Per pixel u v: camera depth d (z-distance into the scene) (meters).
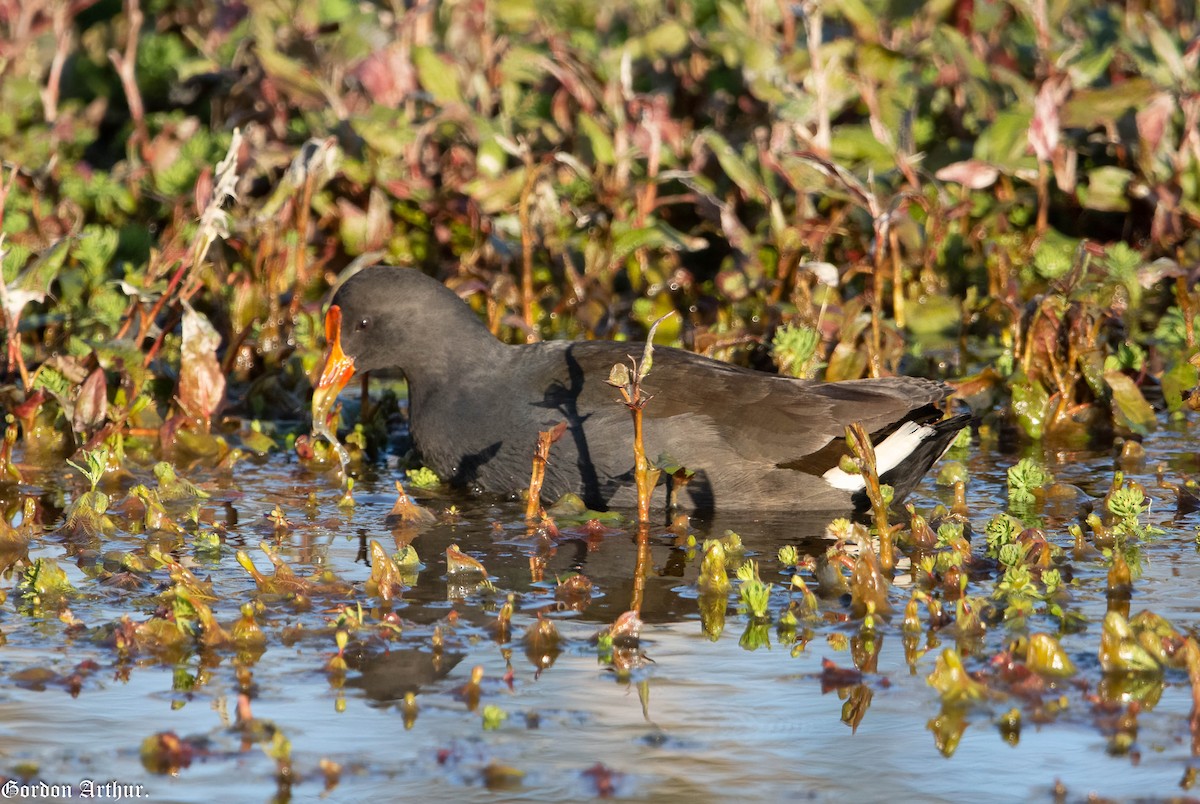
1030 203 15.20
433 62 14.85
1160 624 7.29
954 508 9.95
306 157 13.96
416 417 11.27
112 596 8.36
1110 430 12.27
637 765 6.29
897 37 16.14
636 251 14.37
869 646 7.55
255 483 11.15
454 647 7.58
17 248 13.36
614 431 10.33
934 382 10.55
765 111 16.17
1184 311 12.96
